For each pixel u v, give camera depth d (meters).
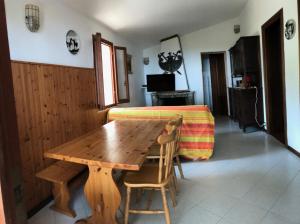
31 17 2.84
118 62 6.02
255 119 5.39
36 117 2.79
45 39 3.16
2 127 0.60
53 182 2.50
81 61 4.11
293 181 2.82
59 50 3.47
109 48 5.42
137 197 2.59
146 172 2.33
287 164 3.34
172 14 5.64
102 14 4.52
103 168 2.07
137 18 5.32
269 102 4.93
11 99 0.64
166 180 2.13
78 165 2.70
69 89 3.56
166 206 2.10
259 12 5.07
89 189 2.14
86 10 4.10
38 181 2.72
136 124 3.25
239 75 6.06
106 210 2.12
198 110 3.72
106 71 5.37
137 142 2.35
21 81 2.57
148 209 2.43
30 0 2.88
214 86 8.39
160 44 8.16
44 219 2.41
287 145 4.01
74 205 2.63
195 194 2.68
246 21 6.21
